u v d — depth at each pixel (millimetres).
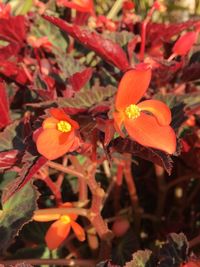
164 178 245
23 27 229
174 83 216
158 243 229
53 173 220
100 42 183
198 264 160
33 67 236
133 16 233
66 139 144
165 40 219
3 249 162
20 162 167
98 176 244
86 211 178
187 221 252
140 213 230
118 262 212
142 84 143
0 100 184
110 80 214
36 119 169
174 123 174
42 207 230
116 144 165
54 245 176
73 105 163
